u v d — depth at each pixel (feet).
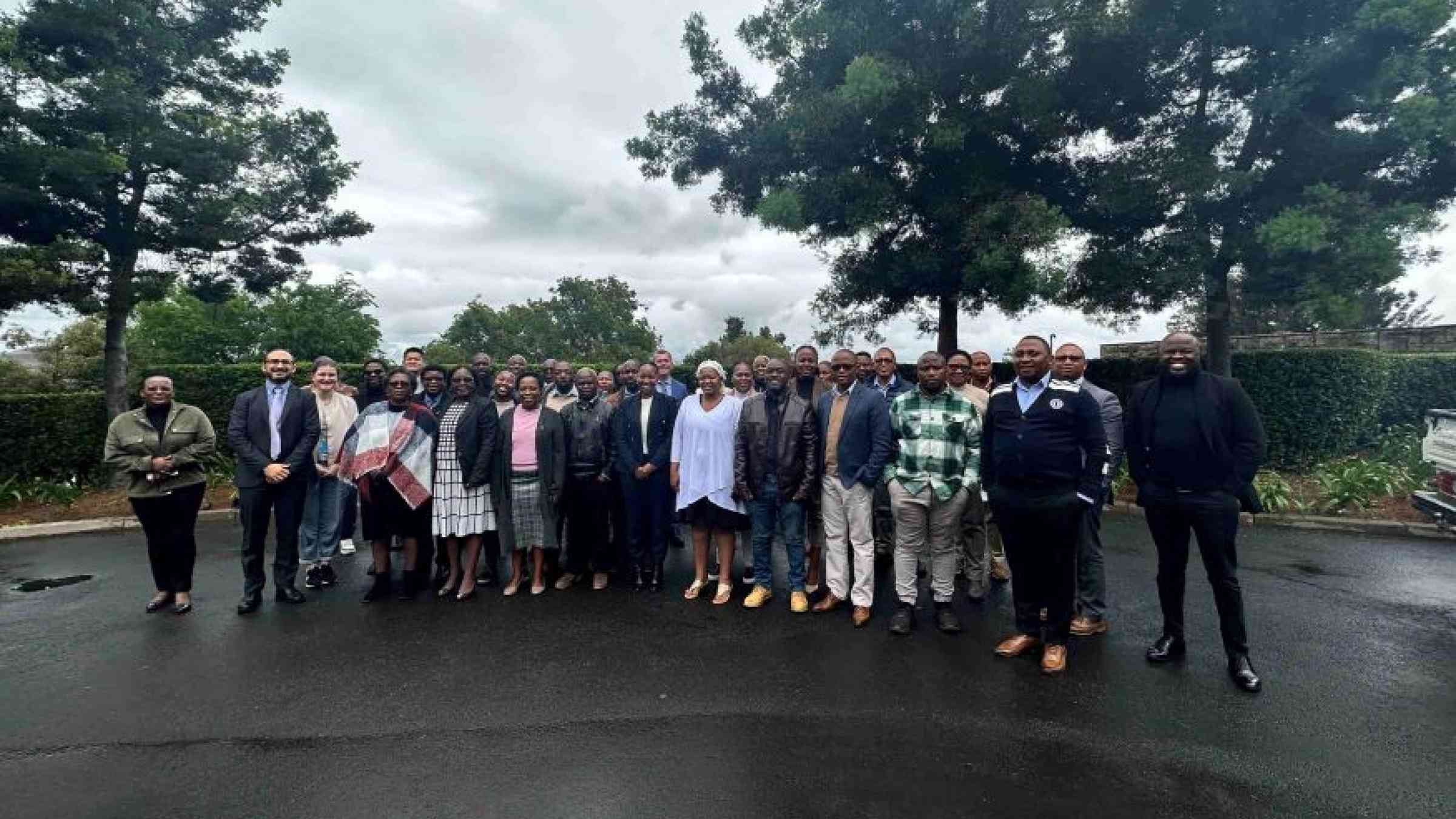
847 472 16.22
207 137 36.17
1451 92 25.94
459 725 11.48
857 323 42.75
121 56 34.60
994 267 29.35
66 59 33.22
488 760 10.37
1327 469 31.40
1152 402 13.58
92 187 32.73
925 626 16.03
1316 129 28.53
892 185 33.86
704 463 17.69
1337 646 14.47
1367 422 34.35
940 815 8.93
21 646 15.06
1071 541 13.37
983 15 31.96
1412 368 36.91
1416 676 13.00
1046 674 13.26
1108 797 9.31
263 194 39.91
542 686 12.92
